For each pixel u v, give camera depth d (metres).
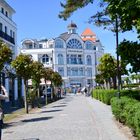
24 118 22.67
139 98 17.47
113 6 12.35
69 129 15.89
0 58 19.38
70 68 107.12
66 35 109.38
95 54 112.06
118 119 16.80
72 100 51.41
